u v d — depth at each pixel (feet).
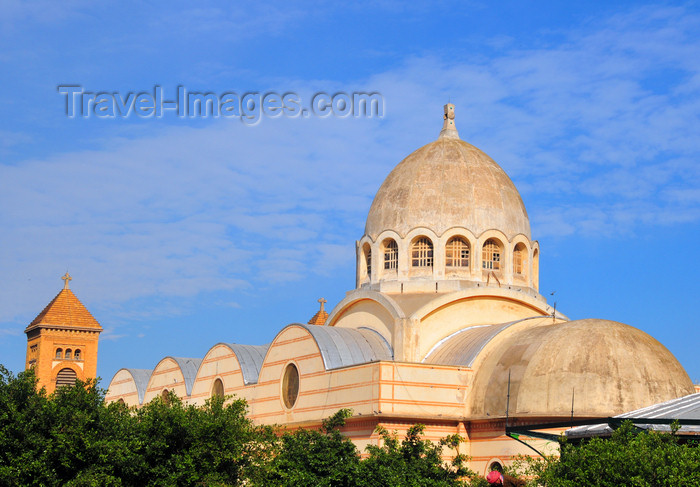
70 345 355.77
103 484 127.24
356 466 132.77
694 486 98.27
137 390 282.97
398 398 174.81
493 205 212.23
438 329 199.21
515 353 176.35
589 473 105.91
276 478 133.49
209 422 135.85
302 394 195.21
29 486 127.65
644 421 116.78
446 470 140.87
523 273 215.31
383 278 213.87
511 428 134.82
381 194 221.05
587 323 173.47
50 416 133.39
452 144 222.48
